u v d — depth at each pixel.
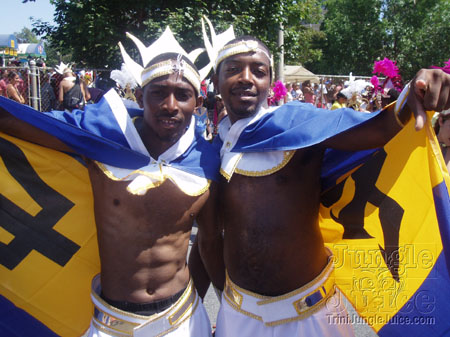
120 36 9.34
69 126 2.13
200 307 2.35
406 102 1.86
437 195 1.92
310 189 2.28
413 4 26.62
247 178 2.25
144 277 2.13
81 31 9.34
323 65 30.00
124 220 2.12
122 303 2.14
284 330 2.25
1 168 2.44
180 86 2.06
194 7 9.17
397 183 2.38
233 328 2.33
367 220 2.54
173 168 2.17
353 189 2.51
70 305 2.62
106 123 2.19
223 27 9.05
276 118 2.25
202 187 2.21
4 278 2.53
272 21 10.30
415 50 26.36
